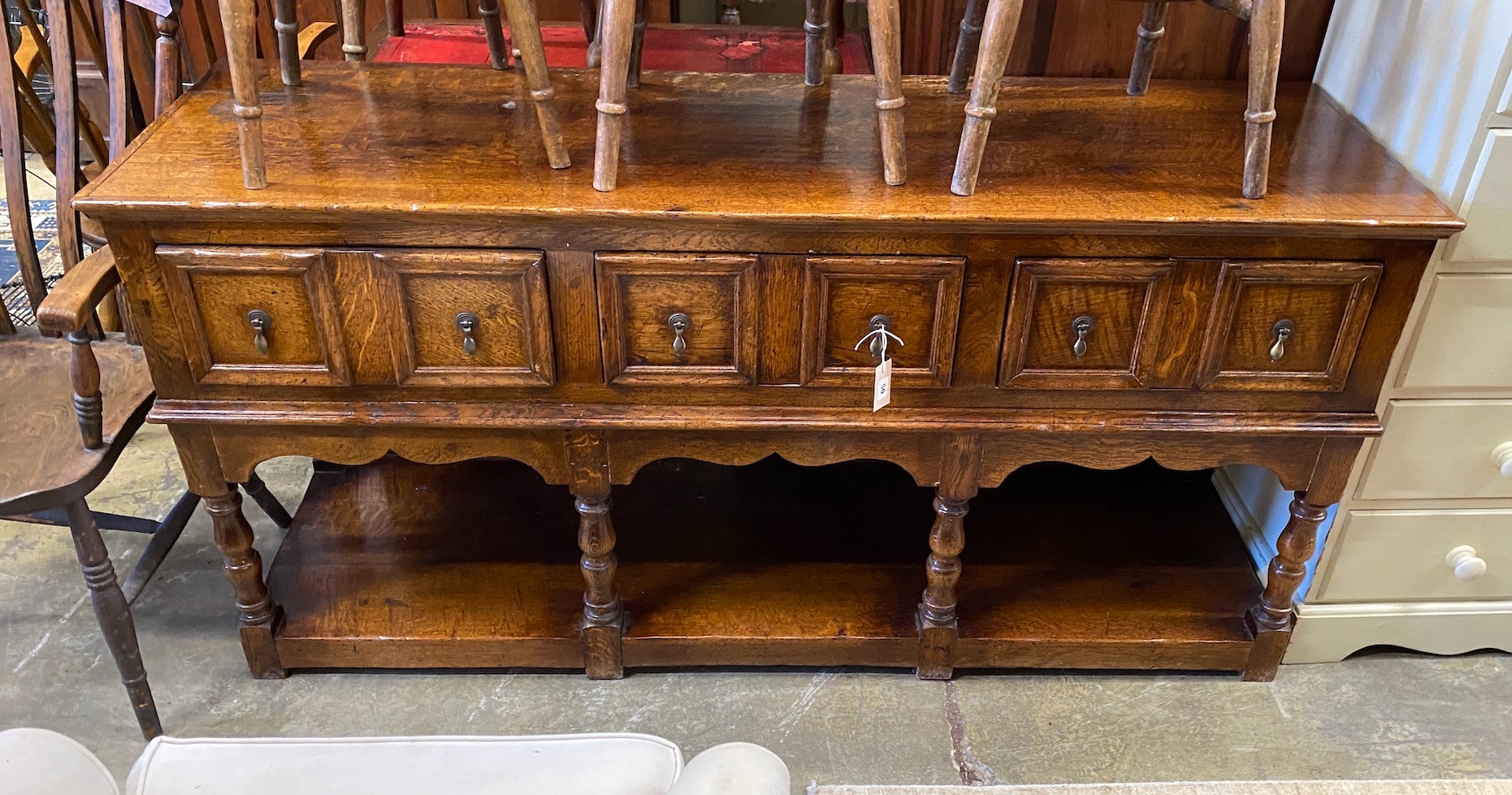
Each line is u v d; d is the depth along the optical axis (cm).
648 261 136
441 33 218
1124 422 150
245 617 174
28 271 177
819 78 168
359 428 153
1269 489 192
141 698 166
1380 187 141
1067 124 158
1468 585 179
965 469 158
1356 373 147
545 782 115
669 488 213
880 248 136
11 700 176
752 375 146
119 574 200
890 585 190
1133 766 171
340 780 115
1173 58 182
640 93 166
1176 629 181
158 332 142
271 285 137
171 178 135
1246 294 140
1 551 204
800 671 186
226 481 157
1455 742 175
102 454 150
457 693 181
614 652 179
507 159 144
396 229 133
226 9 121
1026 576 192
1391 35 154
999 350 145
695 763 101
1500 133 136
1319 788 166
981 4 156
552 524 202
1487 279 147
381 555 193
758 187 137
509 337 143
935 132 155
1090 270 137
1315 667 188
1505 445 162
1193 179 142
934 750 173
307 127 152
